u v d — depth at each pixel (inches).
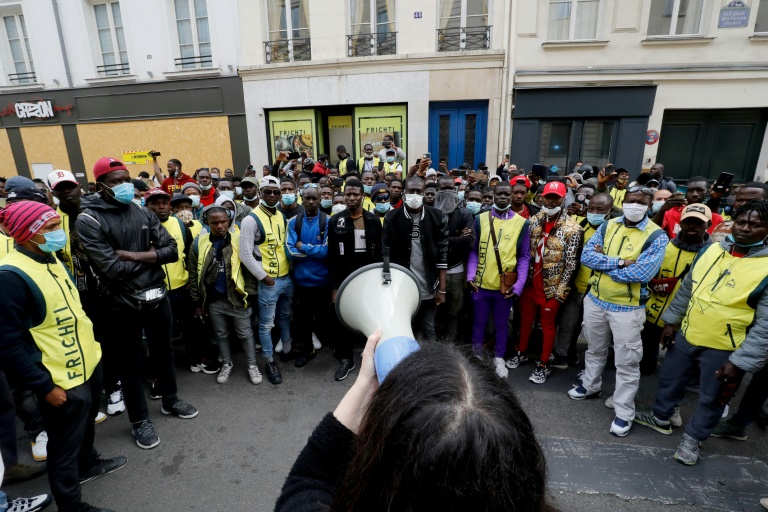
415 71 368.5
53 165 467.8
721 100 343.9
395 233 137.6
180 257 144.3
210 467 106.3
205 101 414.6
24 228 73.7
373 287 55.4
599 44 345.1
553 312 138.4
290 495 29.2
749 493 97.0
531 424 23.5
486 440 19.1
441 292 143.1
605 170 218.5
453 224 150.5
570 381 145.5
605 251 118.8
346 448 30.2
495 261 141.6
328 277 152.2
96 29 429.7
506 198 141.3
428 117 379.9
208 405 132.9
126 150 443.2
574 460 107.1
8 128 466.0
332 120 412.2
